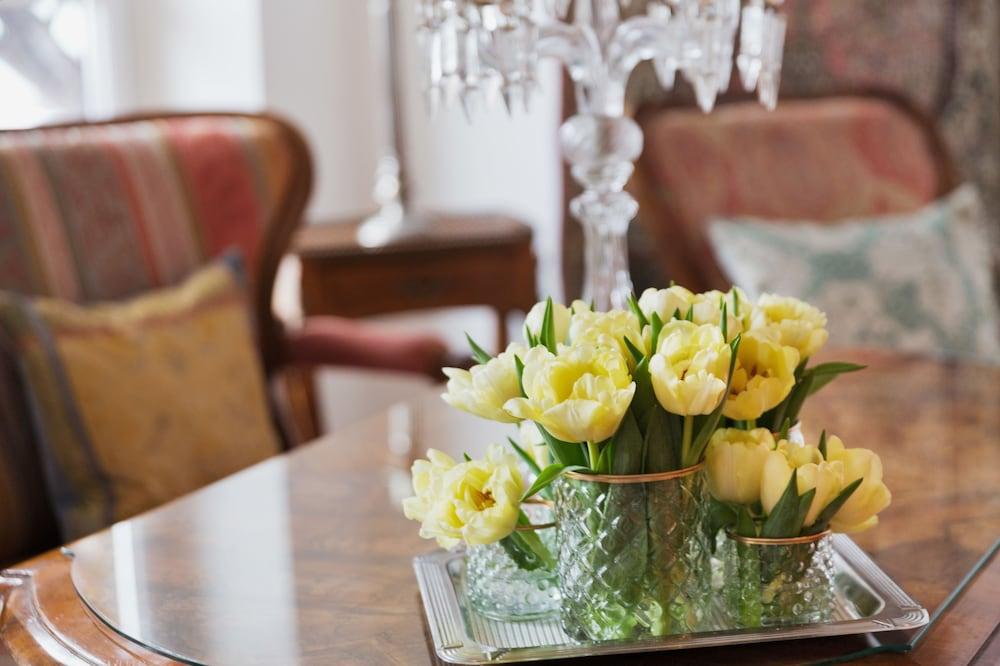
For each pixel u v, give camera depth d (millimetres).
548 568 945
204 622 981
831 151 2643
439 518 882
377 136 3387
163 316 1865
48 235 1834
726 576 929
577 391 804
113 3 2912
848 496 875
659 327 853
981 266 2449
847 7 2969
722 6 1345
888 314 2291
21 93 2748
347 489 1323
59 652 956
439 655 897
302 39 3127
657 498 859
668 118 2545
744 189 2521
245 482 1361
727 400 876
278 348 2193
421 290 2809
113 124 2037
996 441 1437
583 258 2801
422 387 3422
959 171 3043
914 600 995
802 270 2305
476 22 1252
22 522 1704
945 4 3076
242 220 2109
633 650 880
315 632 959
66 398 1694
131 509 1713
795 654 894
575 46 1478
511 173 3414
